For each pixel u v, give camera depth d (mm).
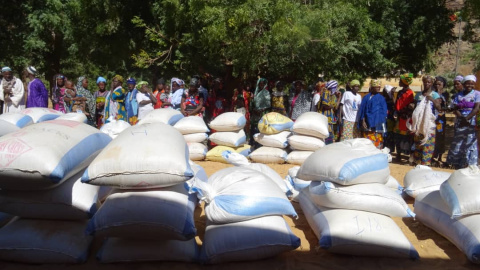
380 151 4559
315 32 9039
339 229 3908
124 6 11586
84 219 4008
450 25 12898
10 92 9406
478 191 3943
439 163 9117
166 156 3588
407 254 3941
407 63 13422
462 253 4266
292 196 5555
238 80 11430
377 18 11789
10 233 3773
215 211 3891
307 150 7750
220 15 8758
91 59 14602
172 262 3867
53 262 3793
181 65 11406
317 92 9266
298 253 4188
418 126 7977
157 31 11281
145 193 3674
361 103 8891
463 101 8188
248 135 9734
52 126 3951
